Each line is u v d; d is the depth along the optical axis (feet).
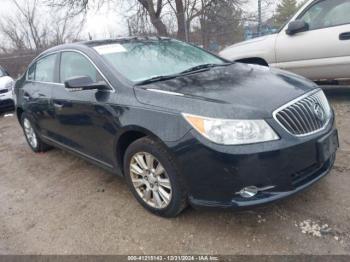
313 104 9.78
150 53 12.89
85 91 12.06
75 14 47.47
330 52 17.38
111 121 10.84
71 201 12.35
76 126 12.87
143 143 9.93
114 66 11.62
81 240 10.07
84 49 12.81
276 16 37.40
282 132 8.62
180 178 9.42
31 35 64.44
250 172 8.35
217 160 8.45
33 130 17.42
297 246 8.71
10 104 29.22
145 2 42.14
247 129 8.40
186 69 12.28
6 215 12.05
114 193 12.45
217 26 37.60
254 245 8.94
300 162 8.84
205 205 9.06
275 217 9.87
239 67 12.64
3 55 57.11
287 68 18.92
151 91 10.12
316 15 18.01
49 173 15.16
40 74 16.08
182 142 8.88
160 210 10.33
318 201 10.37
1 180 15.25
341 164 12.44
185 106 9.13
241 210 8.68
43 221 11.34
